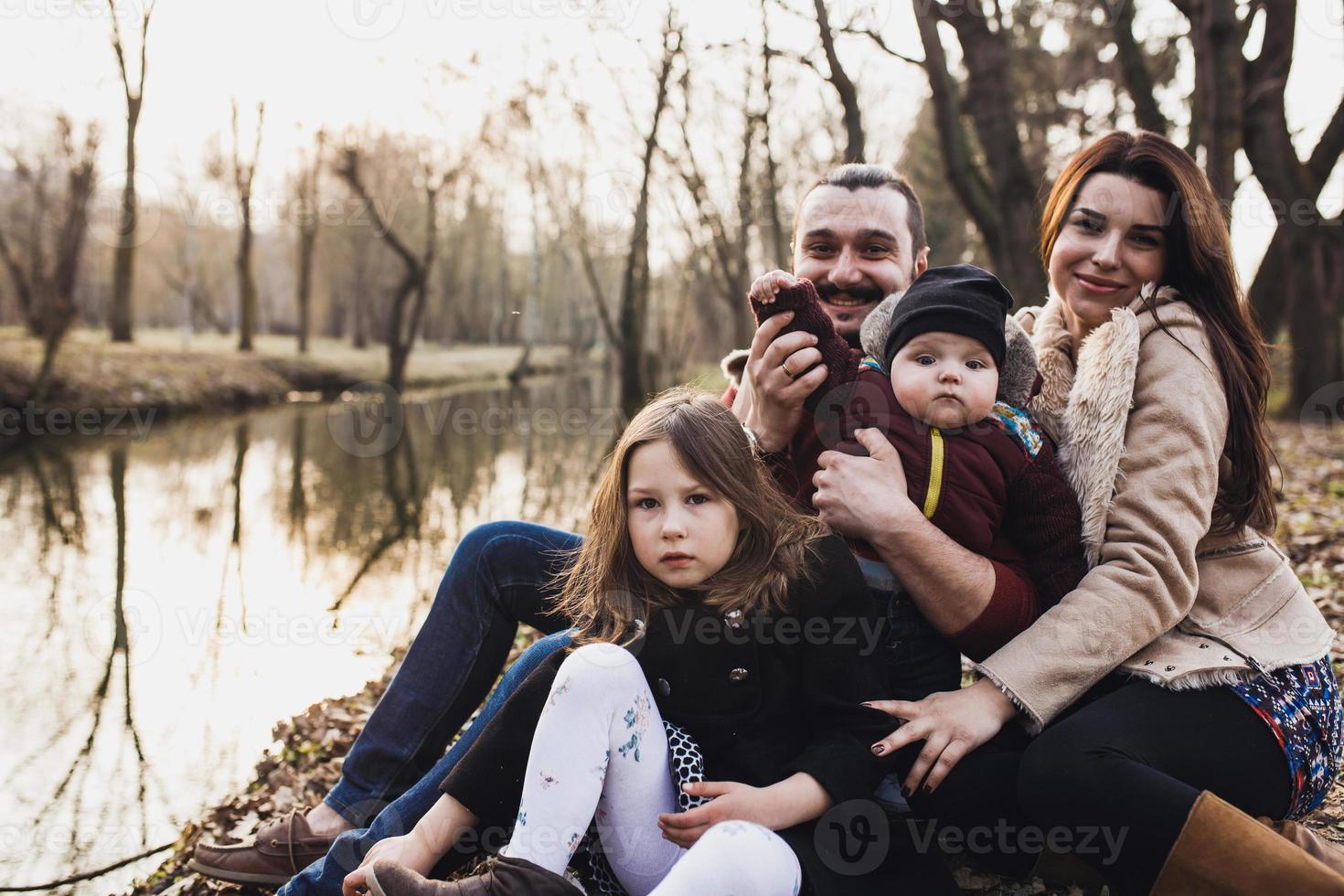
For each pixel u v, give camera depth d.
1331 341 12.12
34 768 3.12
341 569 5.98
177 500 8.58
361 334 29.94
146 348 19.02
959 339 1.85
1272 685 1.75
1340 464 8.38
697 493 1.79
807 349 2.00
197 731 3.44
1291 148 10.46
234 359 20.39
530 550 2.16
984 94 8.50
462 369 26.62
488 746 1.75
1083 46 12.27
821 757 1.67
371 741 2.10
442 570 5.94
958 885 1.89
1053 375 2.10
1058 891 1.89
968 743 1.74
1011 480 1.90
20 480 9.52
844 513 1.87
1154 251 2.04
